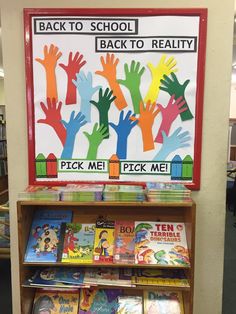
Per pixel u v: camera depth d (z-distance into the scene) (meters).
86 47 1.71
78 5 1.70
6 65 1.74
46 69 1.73
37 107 1.75
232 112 8.28
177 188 1.61
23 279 1.58
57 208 1.78
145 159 1.77
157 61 1.71
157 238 1.65
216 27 1.69
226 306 2.41
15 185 1.82
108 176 1.78
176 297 1.69
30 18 1.69
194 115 1.73
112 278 1.63
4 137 5.94
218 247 1.83
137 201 1.56
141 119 1.75
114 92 1.73
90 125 1.76
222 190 1.79
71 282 1.60
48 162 1.78
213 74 1.72
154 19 1.68
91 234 1.67
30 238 1.66
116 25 1.69
